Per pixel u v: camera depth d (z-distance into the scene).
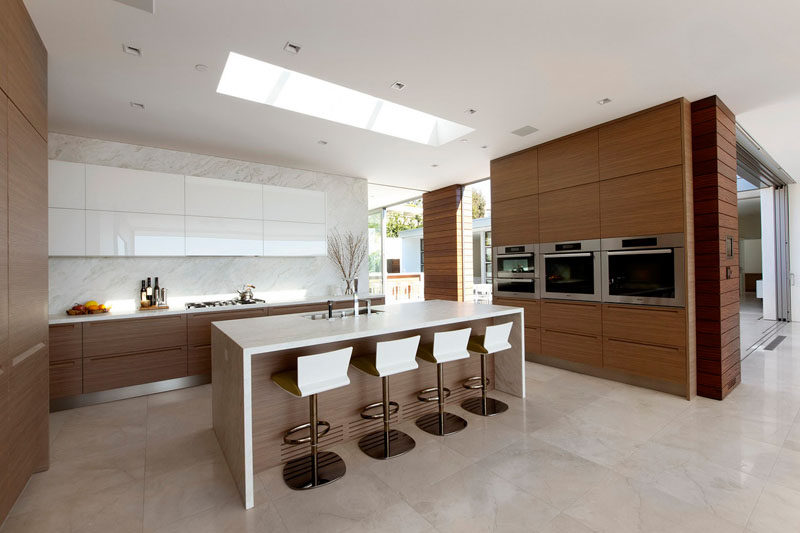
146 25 2.22
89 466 2.45
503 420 3.05
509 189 4.95
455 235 6.96
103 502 2.06
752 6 2.16
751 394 3.55
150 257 4.36
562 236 4.36
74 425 3.11
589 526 1.81
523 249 4.80
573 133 4.22
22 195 1.98
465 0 2.08
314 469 2.26
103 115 3.45
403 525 1.84
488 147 4.66
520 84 3.08
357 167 5.38
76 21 2.16
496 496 2.06
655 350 3.63
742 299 11.33
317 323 2.83
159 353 3.91
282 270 5.25
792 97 3.38
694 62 2.77
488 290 9.58
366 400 2.89
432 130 4.50
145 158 4.27
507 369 3.67
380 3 2.08
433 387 3.29
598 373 4.11
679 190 3.42
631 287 3.78
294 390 2.13
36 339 2.19
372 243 11.61
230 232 4.48
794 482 2.15
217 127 3.78
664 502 1.98
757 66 2.84
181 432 2.96
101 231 3.75
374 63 2.72
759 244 11.95
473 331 3.72
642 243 3.67
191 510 1.99
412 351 2.64
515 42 2.49
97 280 4.07
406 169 5.57
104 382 3.63
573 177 4.23
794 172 6.36
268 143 4.27
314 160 4.97
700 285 3.47
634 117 3.71
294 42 2.44
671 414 3.12
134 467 2.43
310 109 3.55
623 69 2.87
